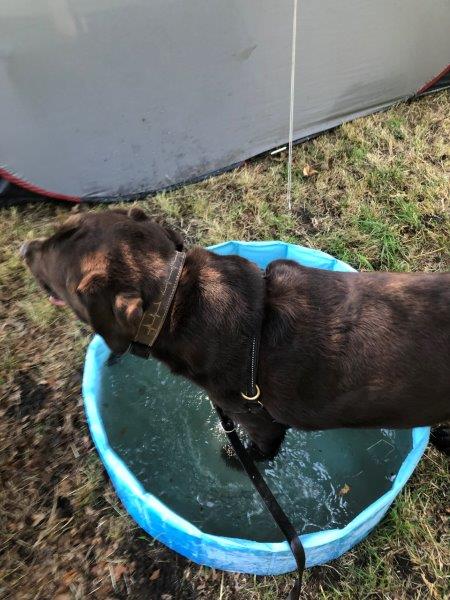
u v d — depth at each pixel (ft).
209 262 2.48
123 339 2.33
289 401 2.55
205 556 2.89
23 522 3.13
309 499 3.32
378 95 5.20
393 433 3.54
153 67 3.89
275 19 4.04
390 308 2.46
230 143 4.69
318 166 4.93
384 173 4.87
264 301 2.48
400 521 3.16
